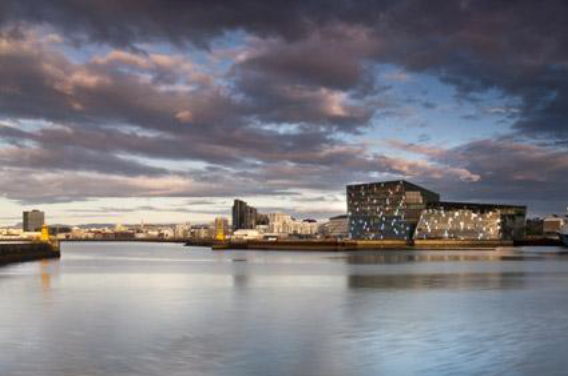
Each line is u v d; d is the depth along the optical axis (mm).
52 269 108625
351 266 114688
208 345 33094
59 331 37375
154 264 129875
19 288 66875
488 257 164375
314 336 35688
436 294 58406
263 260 150750
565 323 40344
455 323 40250
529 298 54938
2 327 38969
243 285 70125
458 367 28297
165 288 66438
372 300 53438
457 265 117000
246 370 27828
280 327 38875
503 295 57500
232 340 34406
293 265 120750
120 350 31859
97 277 85375
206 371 27625
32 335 36031
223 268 110000
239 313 45219
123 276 87500
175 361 29469
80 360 29594
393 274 89000
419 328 38438
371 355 30672
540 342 33875
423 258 157750
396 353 31172
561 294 58375
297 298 55312
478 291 61438
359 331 37312
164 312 45906
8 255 136625
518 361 29438
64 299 55031
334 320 41625
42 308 48406
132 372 27422
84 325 39688
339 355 30672
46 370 27734
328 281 75375
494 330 37656
